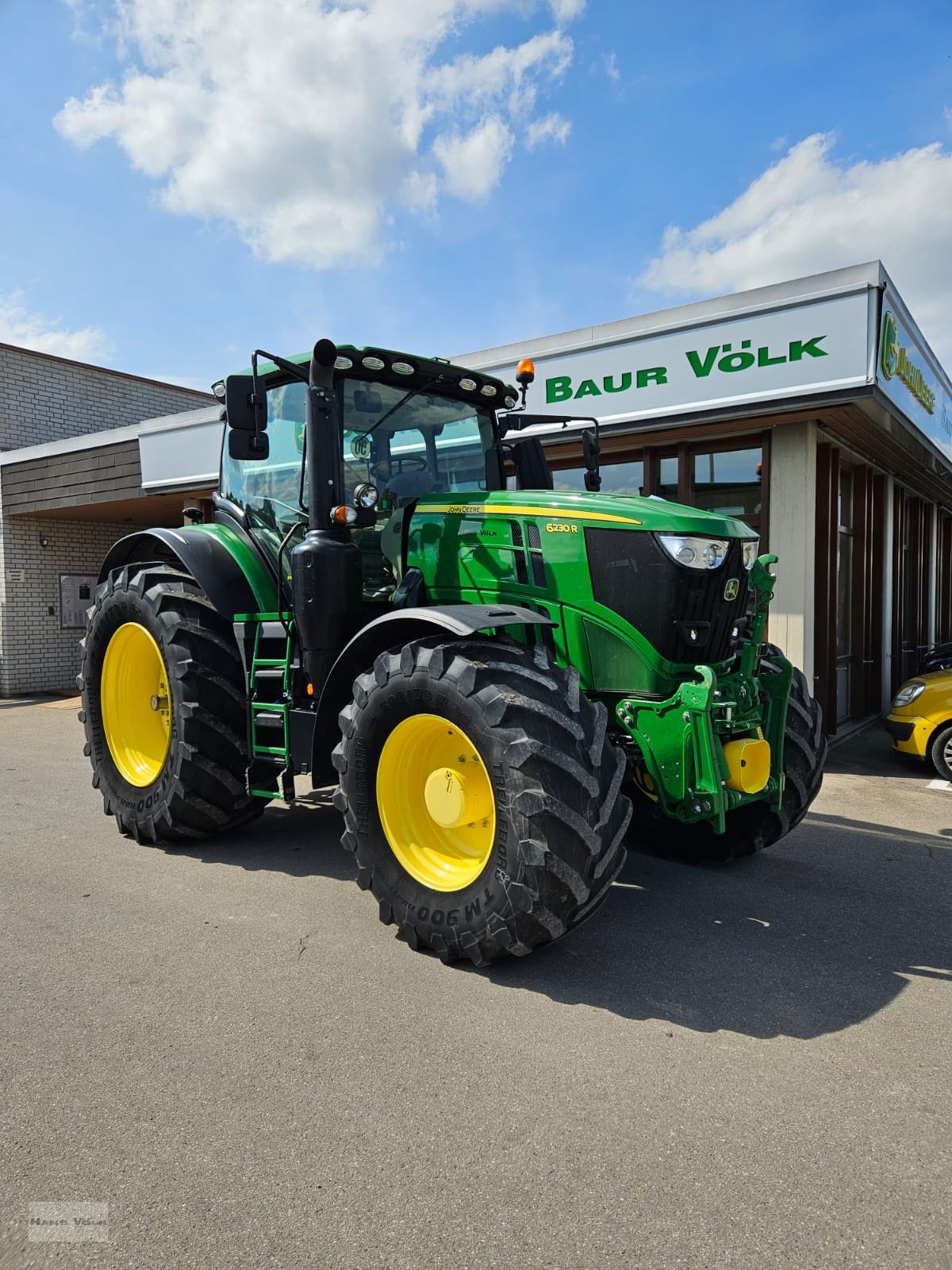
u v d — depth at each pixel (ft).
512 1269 5.56
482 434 15.47
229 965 10.18
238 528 14.98
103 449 38.22
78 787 20.47
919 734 21.94
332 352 11.90
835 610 26.71
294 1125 7.10
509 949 9.48
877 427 24.08
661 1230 5.90
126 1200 6.22
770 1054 8.27
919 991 9.70
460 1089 7.63
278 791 15.64
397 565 13.08
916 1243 5.78
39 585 43.91
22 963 10.27
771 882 13.51
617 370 23.70
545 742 9.25
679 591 10.68
